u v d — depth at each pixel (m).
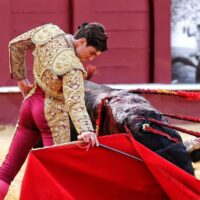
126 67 21.83
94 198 9.91
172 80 22.36
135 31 21.81
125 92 11.36
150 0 21.86
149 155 9.67
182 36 22.34
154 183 9.91
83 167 9.86
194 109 21.20
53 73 9.88
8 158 10.77
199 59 22.48
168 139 10.17
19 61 10.70
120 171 9.88
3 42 20.95
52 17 21.34
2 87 20.83
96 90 12.02
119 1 21.59
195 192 9.62
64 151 9.80
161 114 10.71
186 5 22.23
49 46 10.06
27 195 9.77
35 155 9.83
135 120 10.33
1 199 10.60
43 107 10.32
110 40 21.64
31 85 10.84
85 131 9.55
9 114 20.59
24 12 21.14
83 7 21.30
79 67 9.80
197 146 10.48
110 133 10.81
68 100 9.67
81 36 10.00
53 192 9.70
